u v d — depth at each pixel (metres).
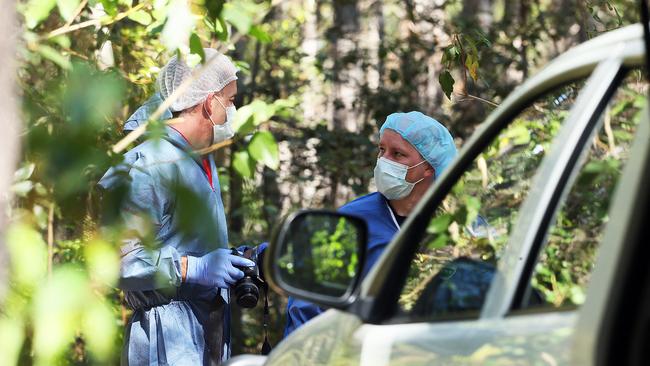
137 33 9.99
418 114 7.22
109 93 2.89
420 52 19.83
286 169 18.27
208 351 7.86
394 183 7.11
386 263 4.57
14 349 3.14
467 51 9.53
